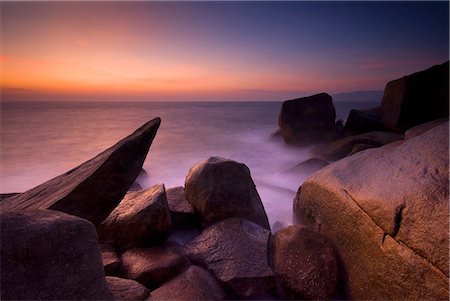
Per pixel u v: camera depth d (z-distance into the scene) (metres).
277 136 20.09
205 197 5.27
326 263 3.92
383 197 3.53
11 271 1.83
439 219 2.85
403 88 12.59
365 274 3.55
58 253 2.09
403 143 4.51
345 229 4.04
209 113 73.38
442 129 4.18
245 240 4.46
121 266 4.07
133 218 4.45
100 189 3.49
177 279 3.76
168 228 4.62
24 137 26.70
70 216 2.36
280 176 10.40
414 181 3.43
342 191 4.21
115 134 30.28
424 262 2.86
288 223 7.18
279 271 4.01
